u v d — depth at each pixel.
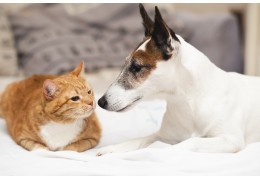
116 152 1.67
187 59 1.68
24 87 2.05
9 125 1.95
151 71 1.68
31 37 3.98
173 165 1.41
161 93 1.73
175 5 4.91
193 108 1.70
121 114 2.28
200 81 1.69
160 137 1.83
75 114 1.71
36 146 1.73
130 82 1.71
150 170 1.38
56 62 3.76
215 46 4.42
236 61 4.49
